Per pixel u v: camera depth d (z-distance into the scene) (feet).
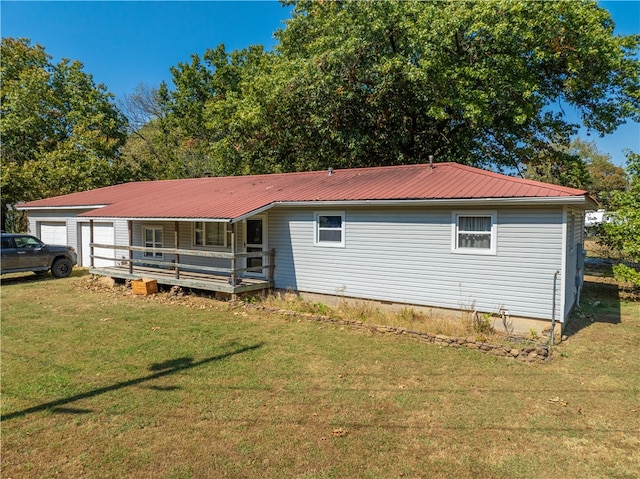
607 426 15.20
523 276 27.04
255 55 100.78
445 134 63.46
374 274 33.32
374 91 58.70
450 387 18.48
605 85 55.83
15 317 30.83
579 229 39.24
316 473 12.20
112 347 23.70
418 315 30.89
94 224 58.65
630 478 12.17
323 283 36.09
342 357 22.26
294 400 17.02
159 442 13.78
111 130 93.66
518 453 13.39
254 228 40.98
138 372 19.89
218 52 108.37
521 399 17.37
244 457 12.97
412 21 54.19
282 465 12.57
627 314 33.45
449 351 23.36
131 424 14.94
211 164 101.35
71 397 17.11
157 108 125.70
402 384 18.76
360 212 33.78
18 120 84.12
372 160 67.46
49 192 77.00
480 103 52.26
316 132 66.59
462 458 13.08
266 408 16.29
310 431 14.56
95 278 47.19
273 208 38.75
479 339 24.34
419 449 13.53
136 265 53.01
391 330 26.43
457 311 29.68
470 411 16.22
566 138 62.85
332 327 28.27
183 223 48.16
